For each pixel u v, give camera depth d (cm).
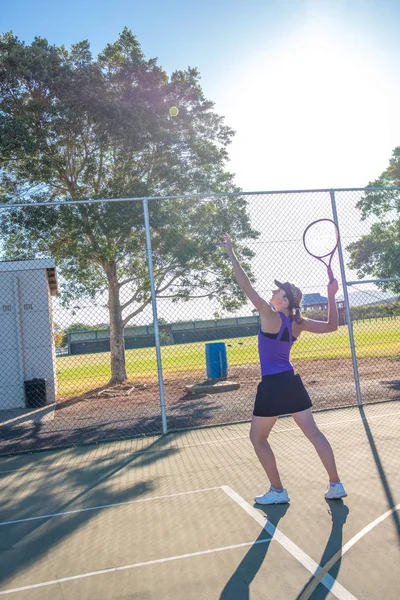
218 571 338
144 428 876
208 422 888
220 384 1366
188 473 582
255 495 485
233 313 1739
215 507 462
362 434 688
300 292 453
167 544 390
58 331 1658
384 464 544
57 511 492
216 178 1927
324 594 297
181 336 3300
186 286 1722
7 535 438
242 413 956
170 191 1792
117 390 1557
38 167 1697
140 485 554
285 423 809
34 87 1708
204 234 1695
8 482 605
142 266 1748
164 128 1859
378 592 295
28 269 1399
